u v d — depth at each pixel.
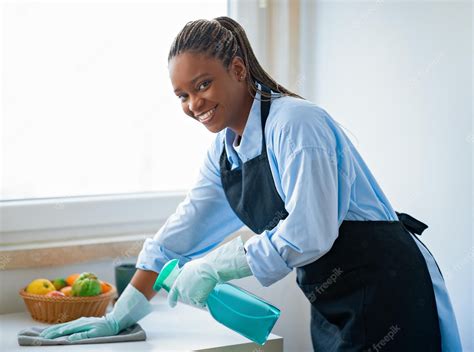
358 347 1.51
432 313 1.53
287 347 2.44
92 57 2.24
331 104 2.35
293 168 1.46
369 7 2.16
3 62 2.12
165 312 1.98
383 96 2.12
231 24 1.58
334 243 1.54
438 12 1.92
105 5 2.24
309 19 2.42
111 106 2.28
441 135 1.92
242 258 1.53
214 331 1.79
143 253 1.84
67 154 2.22
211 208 1.84
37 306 1.88
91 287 1.87
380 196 1.62
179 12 2.37
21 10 2.13
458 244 1.88
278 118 1.51
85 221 2.21
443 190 1.92
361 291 1.52
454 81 1.87
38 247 2.09
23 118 2.16
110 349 1.63
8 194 2.16
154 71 2.34
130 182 2.33
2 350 1.63
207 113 1.52
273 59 2.49
